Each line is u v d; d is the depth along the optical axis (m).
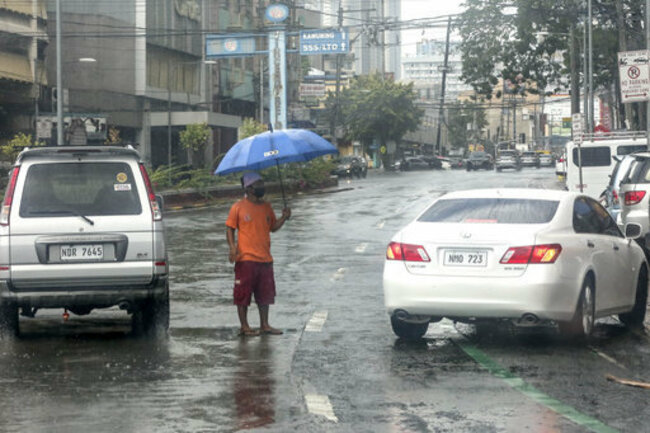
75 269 11.30
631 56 22.38
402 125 117.38
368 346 11.31
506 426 7.60
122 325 13.34
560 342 11.50
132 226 11.47
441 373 9.71
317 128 103.75
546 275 10.62
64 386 9.19
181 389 9.04
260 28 72.12
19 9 55.88
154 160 74.12
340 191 60.69
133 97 70.25
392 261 11.26
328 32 69.25
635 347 11.16
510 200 11.56
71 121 54.88
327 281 17.80
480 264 10.80
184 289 16.92
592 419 7.81
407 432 7.46
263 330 12.27
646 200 19.38
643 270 13.12
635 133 39.16
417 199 48.72
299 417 7.95
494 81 60.06
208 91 83.00
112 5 70.44
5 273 11.23
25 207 11.36
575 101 61.34
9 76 54.69
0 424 7.74
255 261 12.16
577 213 11.73
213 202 48.94
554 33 59.28
